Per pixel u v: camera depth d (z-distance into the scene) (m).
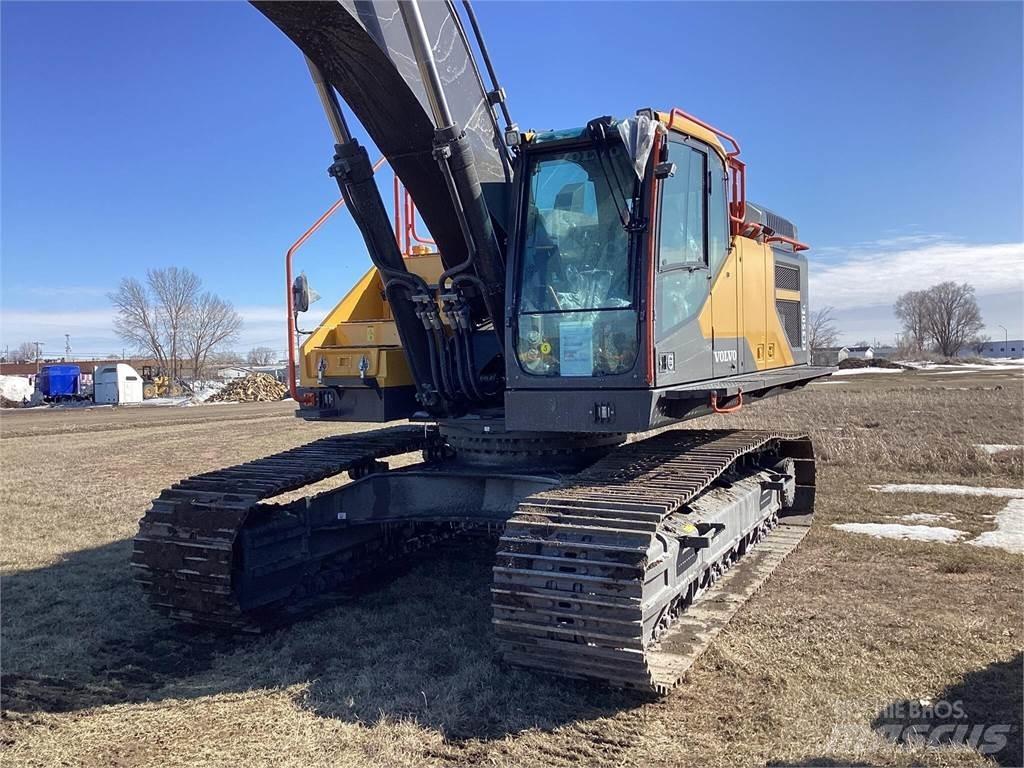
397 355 6.13
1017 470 11.58
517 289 5.17
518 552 4.38
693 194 5.48
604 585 4.10
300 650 5.38
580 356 4.95
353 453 6.58
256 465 6.26
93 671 5.12
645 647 4.10
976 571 6.83
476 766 3.81
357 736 4.15
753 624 5.62
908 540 7.88
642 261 4.78
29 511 10.55
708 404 5.52
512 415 5.12
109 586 7.00
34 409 46.25
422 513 6.23
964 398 24.75
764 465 8.10
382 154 5.43
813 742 3.97
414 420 6.29
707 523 5.10
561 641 4.25
